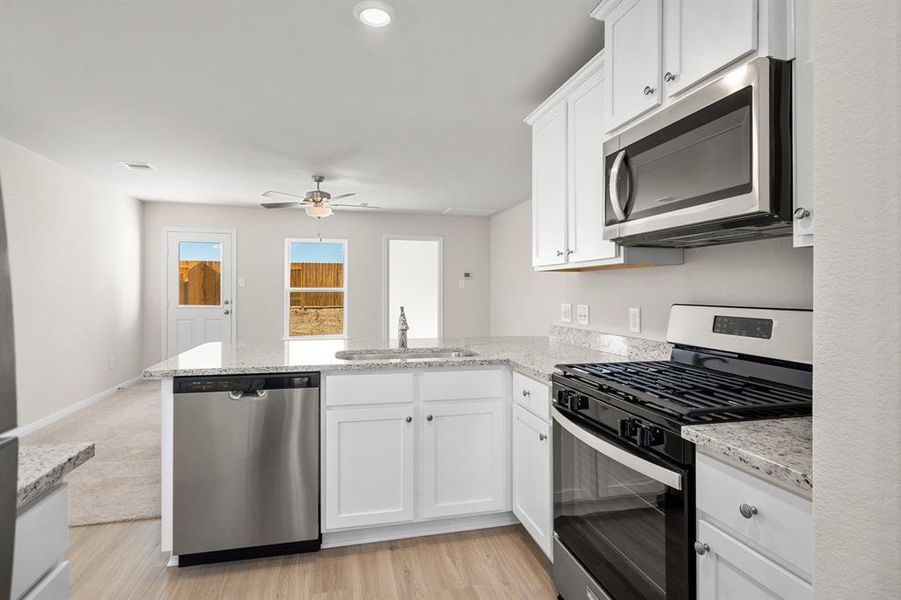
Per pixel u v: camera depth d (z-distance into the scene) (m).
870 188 0.60
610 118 1.87
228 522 2.14
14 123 3.37
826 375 0.65
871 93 0.60
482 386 2.44
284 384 2.19
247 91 2.84
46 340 4.24
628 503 1.42
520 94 2.87
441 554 2.26
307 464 2.22
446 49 2.34
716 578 1.09
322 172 4.75
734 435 1.09
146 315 6.34
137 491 2.91
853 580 0.61
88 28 2.16
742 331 1.72
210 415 2.12
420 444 2.37
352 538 2.35
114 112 3.17
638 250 2.10
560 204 2.49
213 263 6.59
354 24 2.12
